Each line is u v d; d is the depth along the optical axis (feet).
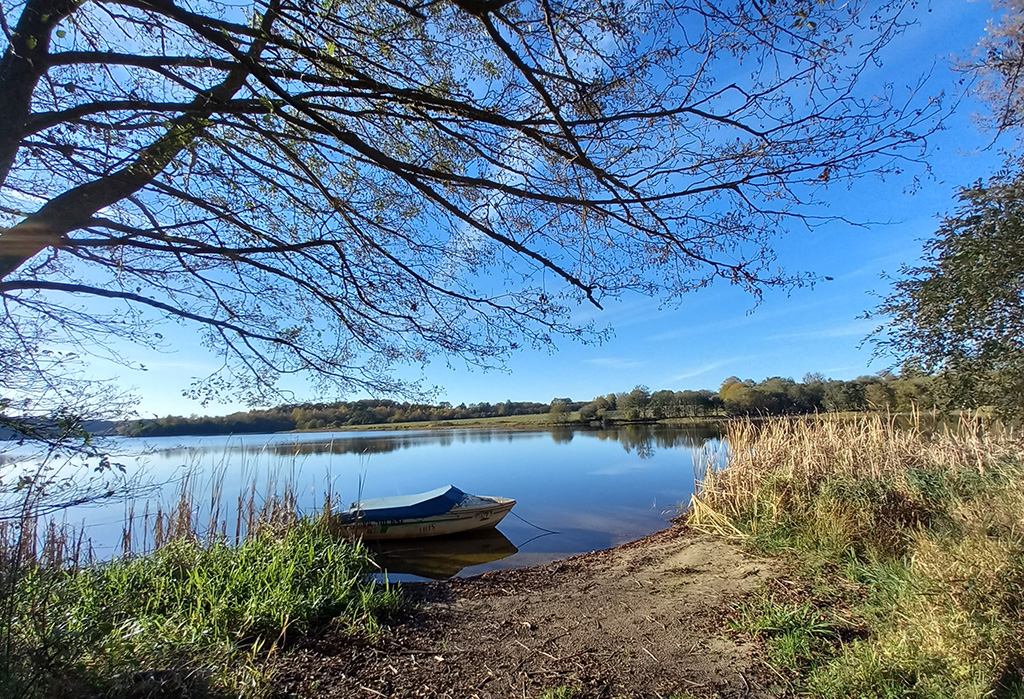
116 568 18.48
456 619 16.63
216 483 26.20
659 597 17.85
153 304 9.96
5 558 9.09
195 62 8.83
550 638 14.88
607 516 40.96
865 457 26.18
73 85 8.30
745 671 12.17
